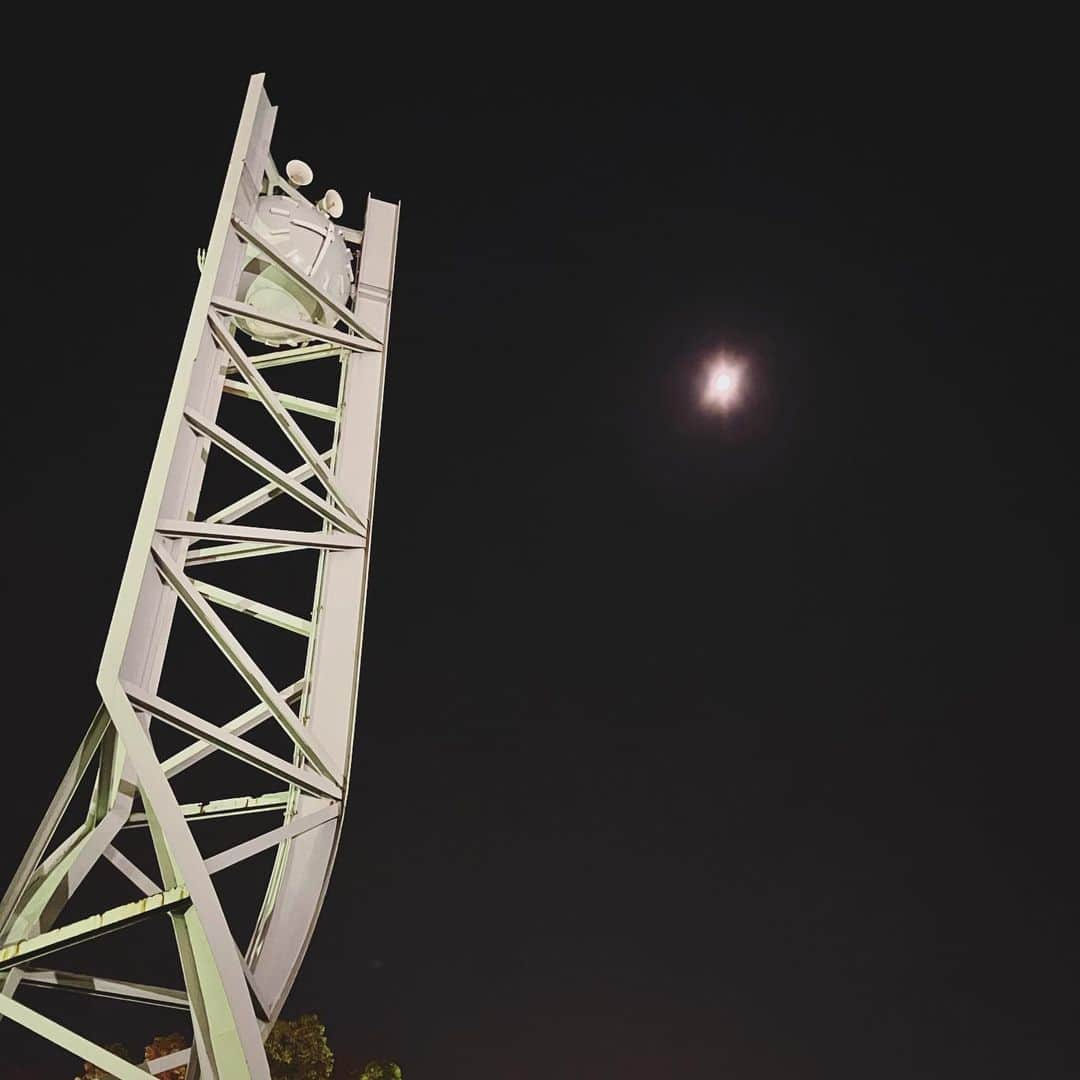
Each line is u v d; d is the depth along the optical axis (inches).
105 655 371.9
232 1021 338.3
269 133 573.6
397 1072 1504.7
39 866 449.7
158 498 414.3
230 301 501.0
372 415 533.3
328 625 455.5
